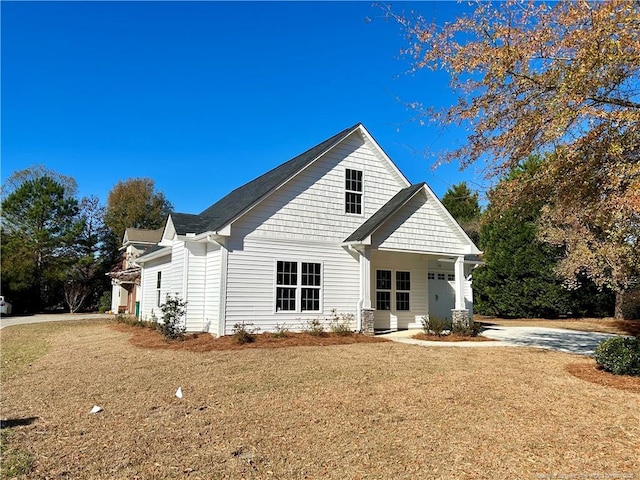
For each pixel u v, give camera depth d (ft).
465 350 35.96
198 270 46.73
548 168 26.45
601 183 24.93
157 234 113.70
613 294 77.05
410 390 22.38
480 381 24.34
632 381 24.40
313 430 16.62
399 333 49.42
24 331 58.08
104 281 125.29
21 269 103.86
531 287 75.61
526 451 14.70
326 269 48.42
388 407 19.47
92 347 40.14
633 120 21.52
